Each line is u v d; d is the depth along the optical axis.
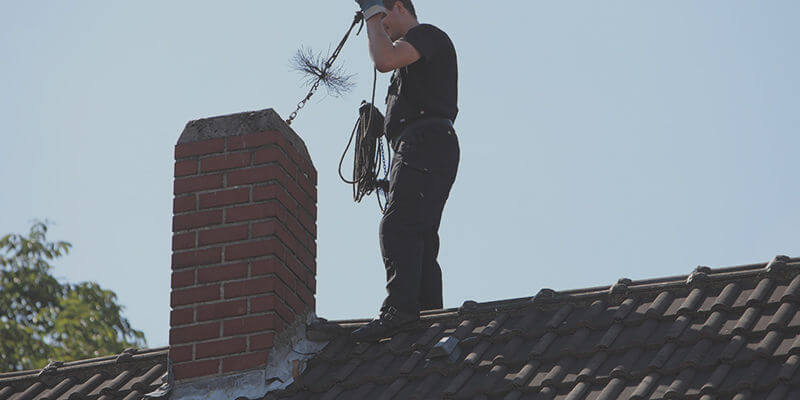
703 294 16.22
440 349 16.14
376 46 17.70
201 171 17.91
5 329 53.62
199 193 17.78
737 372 14.21
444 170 17.98
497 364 15.79
